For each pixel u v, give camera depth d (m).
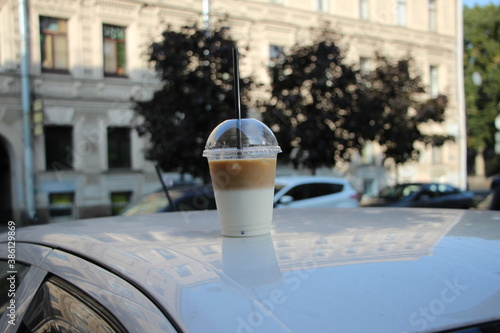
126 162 14.91
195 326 0.70
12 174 13.43
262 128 1.11
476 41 28.05
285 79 10.41
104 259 1.01
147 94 14.67
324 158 10.83
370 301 0.74
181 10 14.83
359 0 17.83
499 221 1.29
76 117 14.02
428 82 19.52
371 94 11.09
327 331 0.67
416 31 19.06
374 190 19.44
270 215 1.13
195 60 9.20
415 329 0.68
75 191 14.02
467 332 0.69
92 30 14.11
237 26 15.55
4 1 12.96
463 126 20.17
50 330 1.01
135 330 0.77
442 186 11.95
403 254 0.93
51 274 1.11
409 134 11.96
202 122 8.91
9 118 13.17
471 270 0.85
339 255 0.93
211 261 0.91
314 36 11.07
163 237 1.14
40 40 13.48
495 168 35.19
